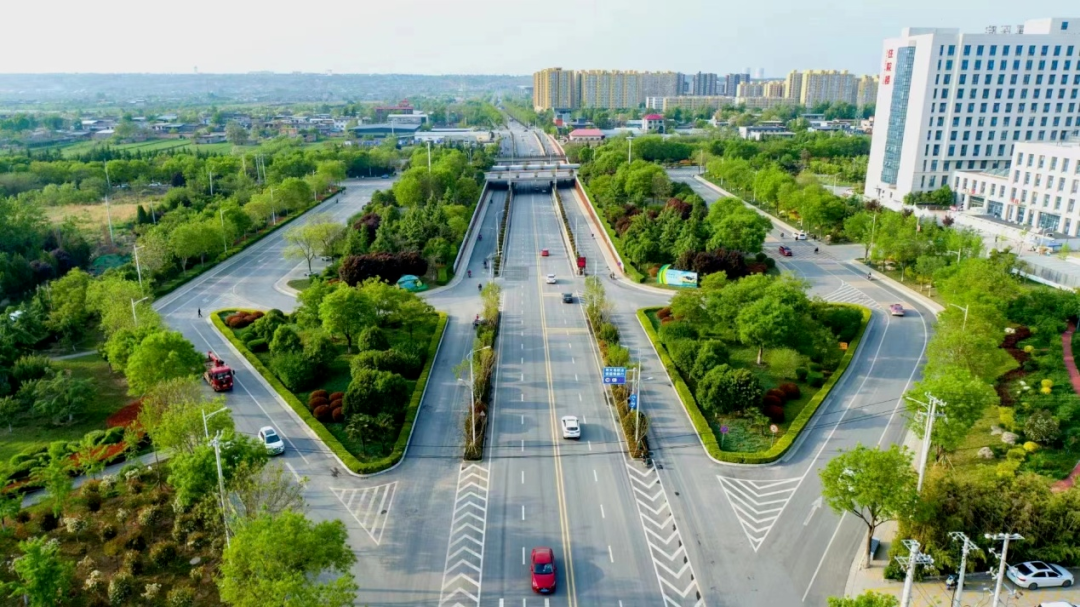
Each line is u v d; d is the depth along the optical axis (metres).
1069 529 48.28
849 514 56.38
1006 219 152.62
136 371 68.50
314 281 100.31
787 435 67.06
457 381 80.56
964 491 49.38
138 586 48.28
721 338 90.69
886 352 88.44
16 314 89.06
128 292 86.19
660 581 48.91
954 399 57.38
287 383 77.69
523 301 109.56
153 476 61.34
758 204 179.38
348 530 54.22
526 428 70.12
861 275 121.50
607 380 71.81
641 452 64.62
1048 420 64.06
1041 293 94.44
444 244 125.25
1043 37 160.38
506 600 47.16
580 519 55.78
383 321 95.50
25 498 59.06
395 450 64.69
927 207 165.50
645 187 167.75
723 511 56.78
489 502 58.06
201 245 122.12
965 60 161.38
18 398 73.00
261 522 41.84
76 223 146.62
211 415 53.56
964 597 46.94
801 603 46.84
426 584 48.59
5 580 48.97
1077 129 167.75
